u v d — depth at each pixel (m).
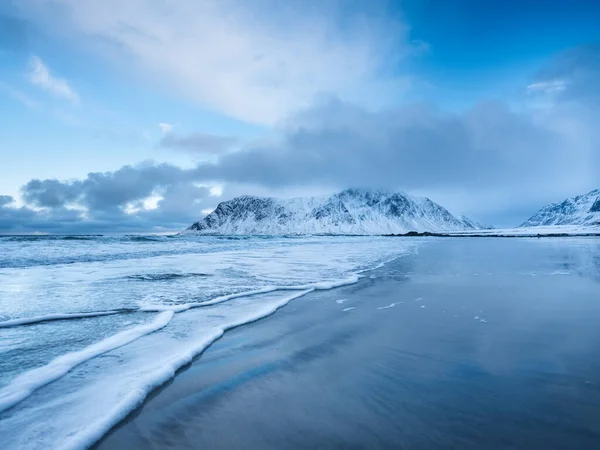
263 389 3.55
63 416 2.94
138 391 3.38
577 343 4.88
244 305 7.33
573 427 2.80
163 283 10.18
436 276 11.93
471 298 8.10
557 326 5.73
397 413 3.05
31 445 2.55
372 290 9.24
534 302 7.60
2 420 2.86
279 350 4.73
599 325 5.79
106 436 2.73
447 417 2.97
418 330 5.59
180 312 6.73
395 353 4.56
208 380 3.77
